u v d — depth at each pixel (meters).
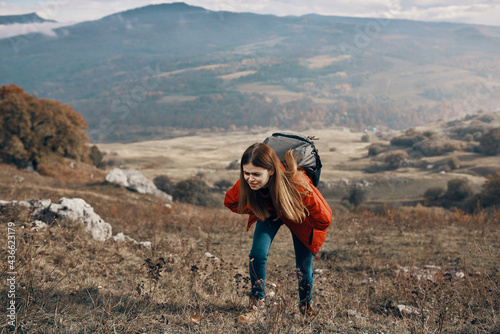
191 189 38.53
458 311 3.37
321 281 4.10
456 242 7.56
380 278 4.85
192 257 5.06
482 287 3.90
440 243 7.41
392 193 61.06
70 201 6.40
